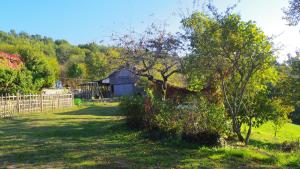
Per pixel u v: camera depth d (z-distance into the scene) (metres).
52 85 37.62
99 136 13.12
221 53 12.08
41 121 19.09
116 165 8.79
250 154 10.11
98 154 10.02
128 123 14.90
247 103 15.00
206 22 12.86
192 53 12.55
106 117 20.89
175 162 9.13
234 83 13.22
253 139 17.34
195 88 15.71
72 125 16.80
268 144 16.19
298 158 9.80
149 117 13.26
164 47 16.97
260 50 12.45
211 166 8.84
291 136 21.69
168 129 11.95
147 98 14.34
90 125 16.48
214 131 11.15
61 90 40.00
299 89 14.16
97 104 36.00
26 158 9.55
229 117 14.12
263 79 14.37
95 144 11.55
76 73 70.31
